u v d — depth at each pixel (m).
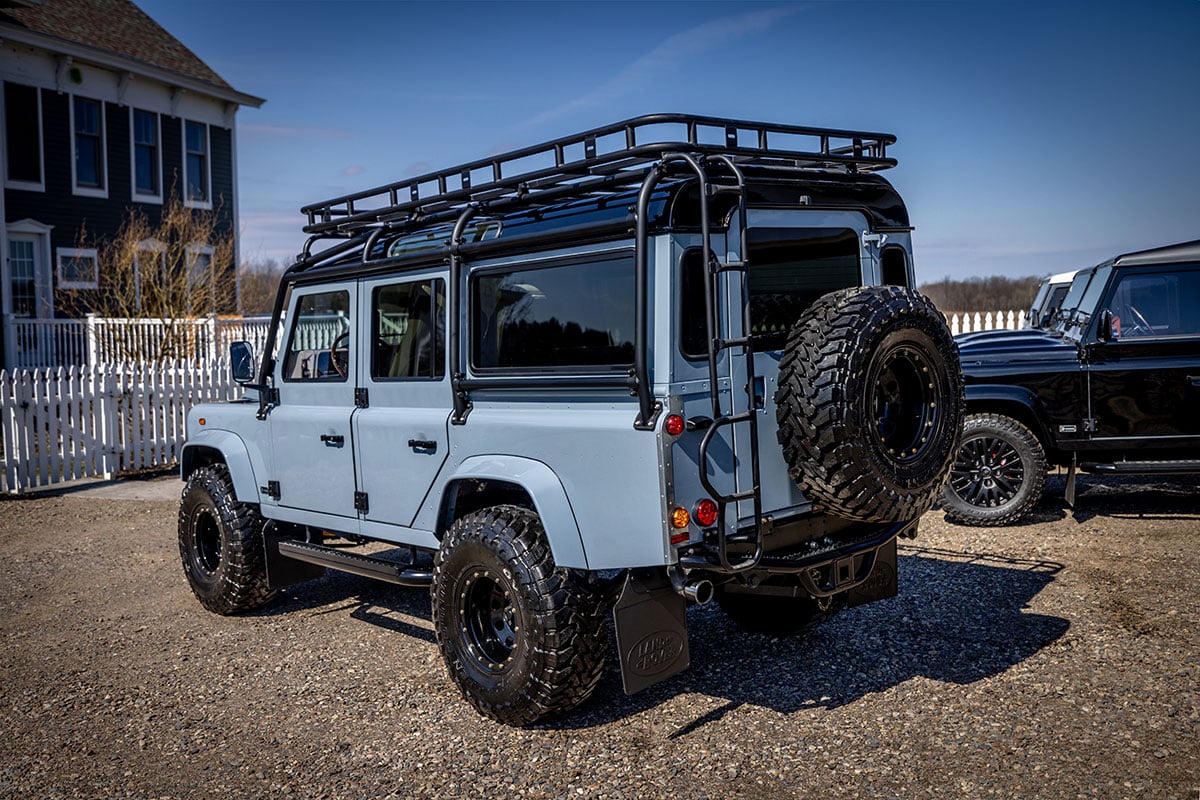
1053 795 3.54
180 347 18.55
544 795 3.75
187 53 25.03
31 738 4.47
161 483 11.91
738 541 4.03
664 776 3.85
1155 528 7.85
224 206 25.41
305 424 5.71
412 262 4.97
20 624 6.29
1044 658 4.95
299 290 5.92
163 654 5.61
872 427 3.93
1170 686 4.50
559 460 4.16
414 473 4.96
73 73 21.03
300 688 5.00
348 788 3.88
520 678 4.22
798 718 4.36
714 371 3.80
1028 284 26.42
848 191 4.68
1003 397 8.07
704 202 3.77
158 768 4.12
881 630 5.52
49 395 11.61
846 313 3.95
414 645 5.67
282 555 6.18
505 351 4.55
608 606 4.28
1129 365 7.98
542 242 4.27
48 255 20.66
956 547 7.40
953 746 3.98
